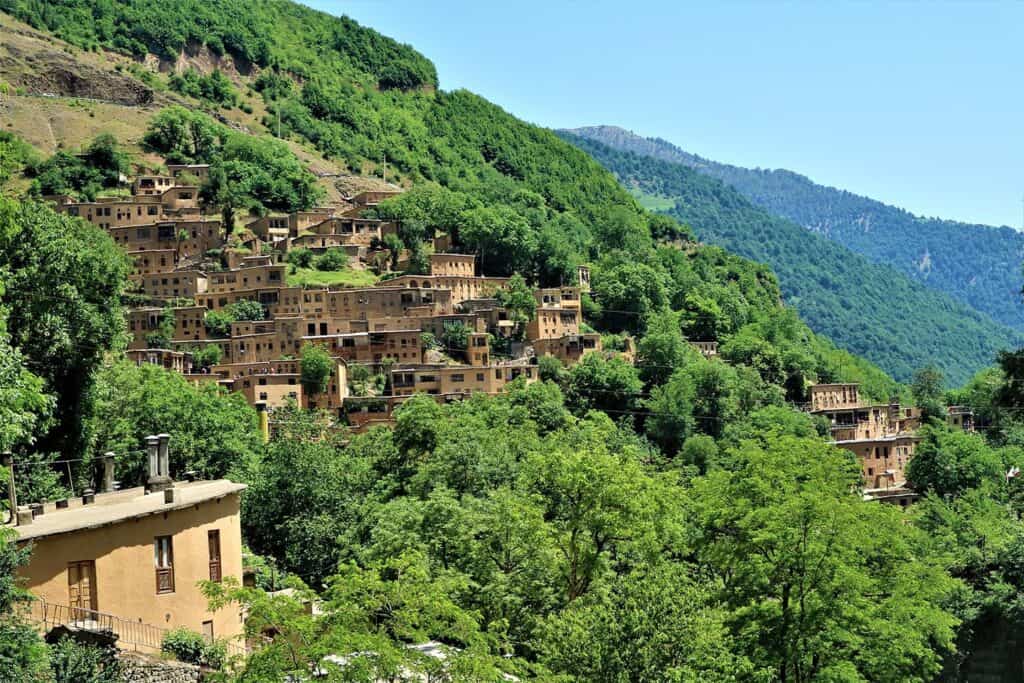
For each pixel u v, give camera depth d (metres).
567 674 53.34
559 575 75.00
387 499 118.12
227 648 56.12
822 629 66.38
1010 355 69.94
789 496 68.88
